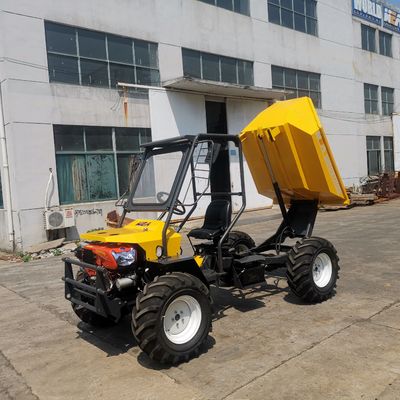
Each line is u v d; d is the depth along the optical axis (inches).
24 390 162.4
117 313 175.5
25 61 501.4
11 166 502.6
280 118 236.7
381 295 241.0
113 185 579.5
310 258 229.1
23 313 260.2
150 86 620.7
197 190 215.9
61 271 378.6
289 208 279.7
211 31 709.9
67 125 538.3
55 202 520.7
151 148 223.9
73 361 185.2
